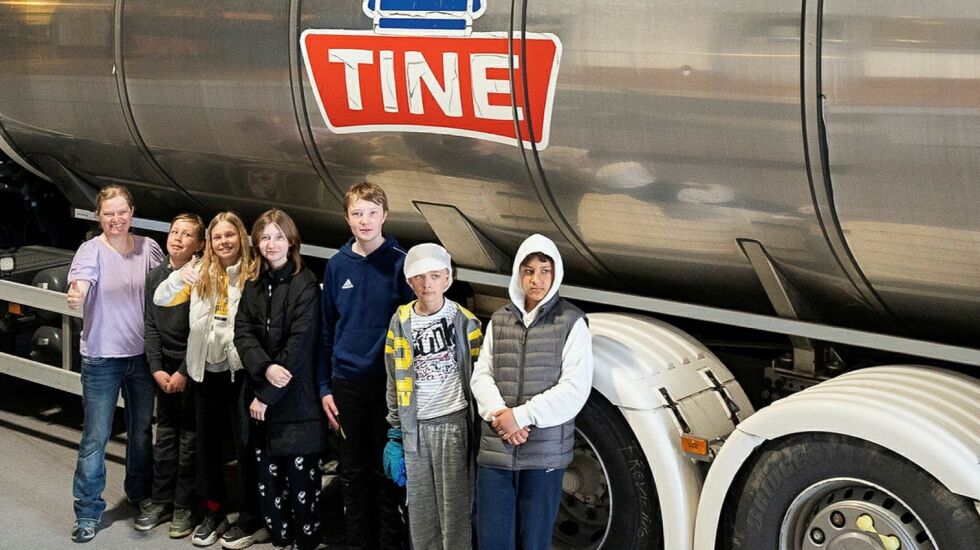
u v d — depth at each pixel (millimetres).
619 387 4047
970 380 3682
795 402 3676
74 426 6660
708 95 3744
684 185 3961
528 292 3932
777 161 3684
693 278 4375
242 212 5777
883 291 3859
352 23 4551
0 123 6320
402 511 4605
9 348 6609
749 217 3893
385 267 4426
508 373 3969
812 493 3709
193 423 5094
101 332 5035
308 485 4750
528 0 4074
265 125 5031
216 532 5121
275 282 4621
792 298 4082
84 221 7047
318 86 4734
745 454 3777
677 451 3998
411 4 4367
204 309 4840
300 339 4570
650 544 4125
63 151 6191
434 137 4477
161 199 6109
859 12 3398
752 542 3852
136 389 5199
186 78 5227
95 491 5141
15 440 6418
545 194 4340
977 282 3594
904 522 3521
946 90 3291
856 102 3457
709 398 4195
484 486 4031
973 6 3211
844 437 3594
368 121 4641
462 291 5184
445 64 4316
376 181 4863
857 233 3688
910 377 3695
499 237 4734
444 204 4723
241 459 4957
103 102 5660
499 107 4227
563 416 3896
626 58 3883
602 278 4715
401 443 4367
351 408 4516
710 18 3689
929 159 3387
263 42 4867
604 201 4211
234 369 4840
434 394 4238
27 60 5914
